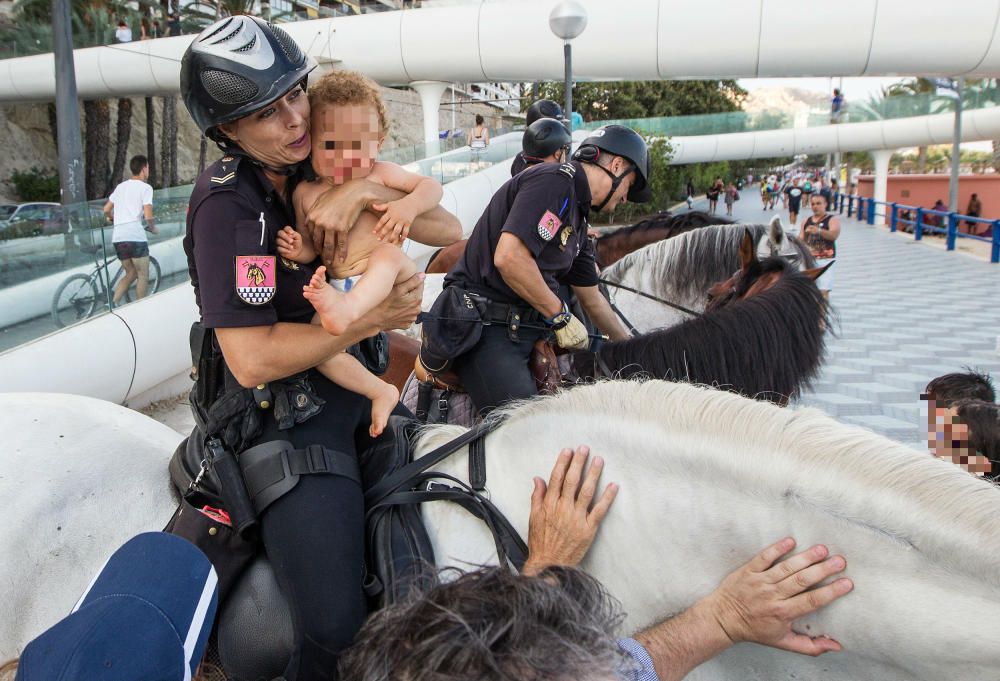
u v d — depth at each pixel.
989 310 8.77
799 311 2.24
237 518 1.51
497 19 14.05
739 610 1.26
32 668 0.86
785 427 1.36
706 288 3.56
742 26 12.84
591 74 13.93
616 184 2.64
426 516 1.64
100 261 5.43
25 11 15.46
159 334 5.71
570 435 1.57
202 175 1.48
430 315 2.41
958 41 12.30
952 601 1.13
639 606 1.43
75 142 8.19
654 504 1.42
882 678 1.22
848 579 1.20
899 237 17.98
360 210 1.49
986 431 2.47
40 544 1.72
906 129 27.94
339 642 1.43
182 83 1.42
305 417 1.56
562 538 1.44
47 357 4.77
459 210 10.91
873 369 6.42
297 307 1.54
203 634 1.02
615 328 3.10
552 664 0.68
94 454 1.87
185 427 5.53
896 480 1.22
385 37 14.55
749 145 28.62
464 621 0.70
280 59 1.39
